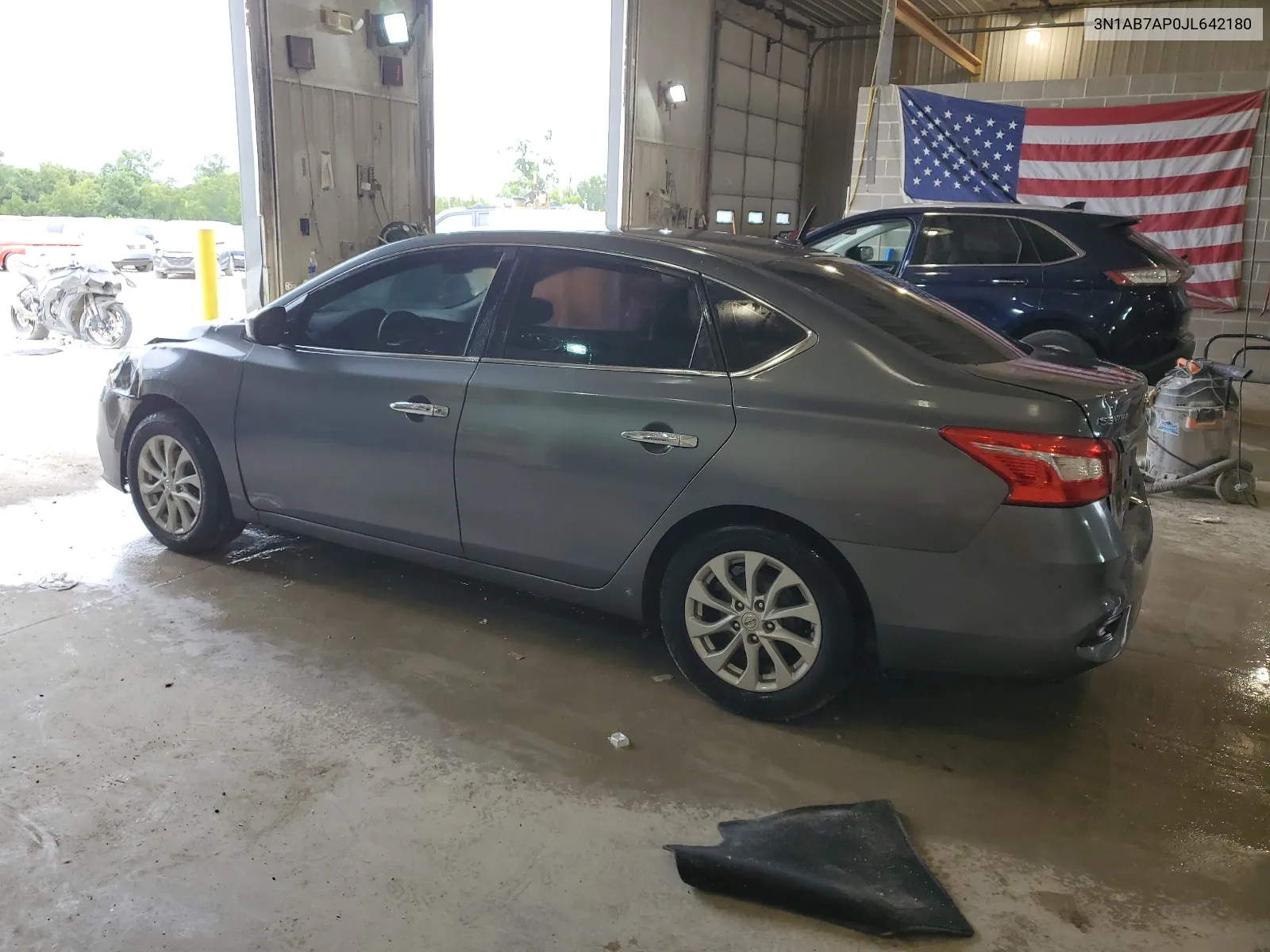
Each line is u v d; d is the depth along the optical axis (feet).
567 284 11.21
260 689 10.75
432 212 35.81
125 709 10.19
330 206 31.30
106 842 8.12
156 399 14.39
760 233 56.59
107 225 80.53
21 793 8.71
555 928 7.34
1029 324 23.20
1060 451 8.84
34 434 21.67
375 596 13.43
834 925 7.50
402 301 12.42
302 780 9.08
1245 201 32.94
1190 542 17.16
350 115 31.55
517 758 9.60
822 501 9.49
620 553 10.81
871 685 11.44
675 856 7.98
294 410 12.85
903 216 24.79
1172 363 22.88
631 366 10.66
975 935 7.43
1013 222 23.59
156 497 14.66
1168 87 32.68
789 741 10.14
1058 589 8.91
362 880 7.78
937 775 9.61
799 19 54.80
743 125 52.42
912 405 9.28
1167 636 13.11
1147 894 7.97
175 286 65.72
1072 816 9.02
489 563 11.85
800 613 9.94
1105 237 22.79
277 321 12.96
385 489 12.30
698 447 10.05
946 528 9.09
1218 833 8.86
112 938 7.07
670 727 10.31
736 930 7.40
